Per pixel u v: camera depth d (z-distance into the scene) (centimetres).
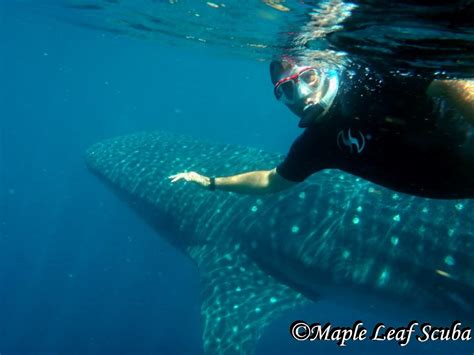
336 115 236
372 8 332
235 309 644
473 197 227
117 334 1605
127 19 1144
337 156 252
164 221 868
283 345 1340
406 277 556
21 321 1781
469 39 320
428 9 298
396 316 615
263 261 696
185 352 1467
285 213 674
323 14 420
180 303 1684
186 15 846
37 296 1908
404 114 211
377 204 602
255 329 610
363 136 228
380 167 234
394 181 236
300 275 662
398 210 580
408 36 352
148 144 1042
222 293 673
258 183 351
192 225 797
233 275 698
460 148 206
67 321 1744
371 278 584
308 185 679
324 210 642
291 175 286
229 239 735
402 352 1302
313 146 256
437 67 379
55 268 2100
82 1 1087
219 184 379
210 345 589
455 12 290
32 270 2100
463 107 195
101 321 1700
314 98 238
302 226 651
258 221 697
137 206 943
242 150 890
